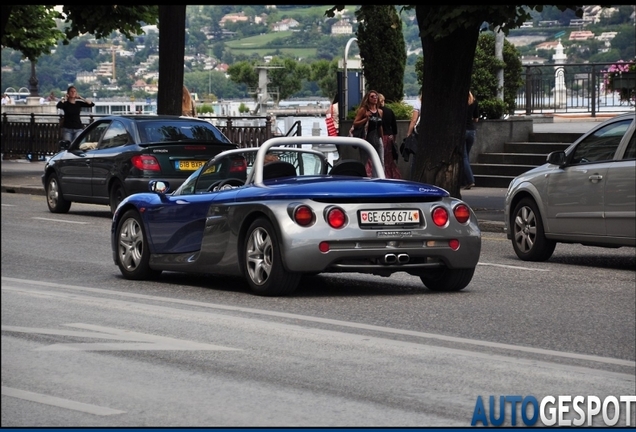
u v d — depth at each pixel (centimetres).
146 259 1568
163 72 3262
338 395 912
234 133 3766
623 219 1675
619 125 1714
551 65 3888
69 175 2627
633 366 1019
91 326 1212
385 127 2861
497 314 1287
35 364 1030
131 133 2453
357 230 1355
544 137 3212
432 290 1473
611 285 1541
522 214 1839
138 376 981
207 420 839
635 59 3369
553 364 1023
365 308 1321
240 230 1415
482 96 3406
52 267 1736
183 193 1555
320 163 1527
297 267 1352
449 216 1402
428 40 2445
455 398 902
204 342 1124
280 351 1079
